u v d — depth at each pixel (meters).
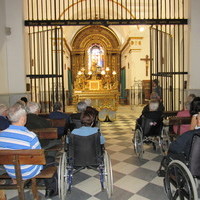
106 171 3.17
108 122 9.21
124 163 4.45
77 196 3.23
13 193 3.36
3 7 6.80
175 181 2.86
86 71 19.77
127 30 15.53
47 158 3.25
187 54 7.39
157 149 5.30
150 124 4.60
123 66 18.72
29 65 8.16
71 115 4.87
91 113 3.20
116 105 9.68
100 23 6.92
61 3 11.21
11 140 2.53
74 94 9.84
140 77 14.77
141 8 11.80
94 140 3.05
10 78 7.06
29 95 7.31
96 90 9.75
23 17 7.08
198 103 3.62
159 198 3.14
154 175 3.88
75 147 3.06
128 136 6.70
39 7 10.16
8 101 6.77
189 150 2.68
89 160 3.11
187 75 7.37
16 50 7.01
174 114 5.84
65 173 3.20
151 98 6.04
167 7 10.29
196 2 7.02
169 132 5.02
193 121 3.58
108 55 19.81
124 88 17.89
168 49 9.27
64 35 15.04
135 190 3.37
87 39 19.72
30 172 2.63
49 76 7.04
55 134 3.57
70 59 19.75
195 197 2.47
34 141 2.62
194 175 2.67
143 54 14.72
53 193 3.20
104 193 3.30
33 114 3.83
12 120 2.58
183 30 7.31
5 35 6.91
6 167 2.62
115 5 11.86
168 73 7.29
